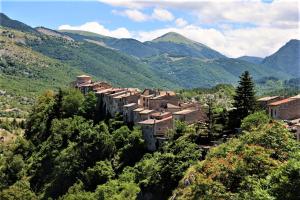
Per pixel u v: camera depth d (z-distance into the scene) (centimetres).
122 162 16500
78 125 19625
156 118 17275
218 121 14475
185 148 12950
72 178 17138
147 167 14300
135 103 19512
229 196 8594
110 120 19462
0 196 17100
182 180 11144
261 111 13712
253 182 8319
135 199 13350
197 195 9244
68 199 15225
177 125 14925
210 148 12438
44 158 19412
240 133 12838
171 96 19125
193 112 16375
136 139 16738
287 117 14038
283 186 7606
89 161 17262
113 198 14038
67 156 17625
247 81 14362
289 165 7925
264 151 9356
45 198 17288
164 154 13362
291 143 9775
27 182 18488
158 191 12631
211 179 9150
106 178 16175
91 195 15088
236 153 9856
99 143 17412
